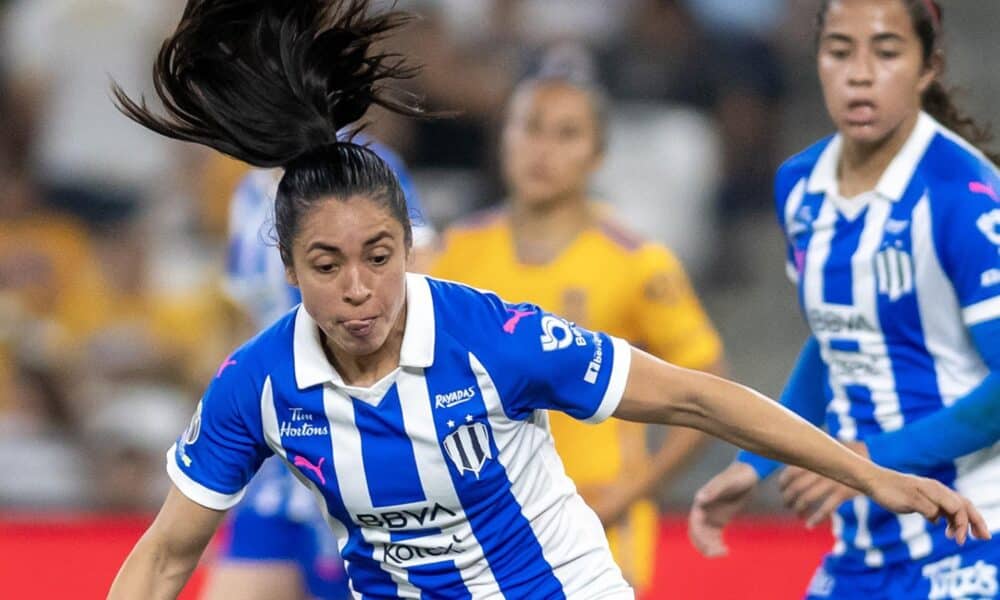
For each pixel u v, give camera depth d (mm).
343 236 10844
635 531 18656
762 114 36188
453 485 11672
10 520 26156
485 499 11797
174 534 11953
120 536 24219
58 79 33281
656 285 18750
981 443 13523
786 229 15023
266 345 11781
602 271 18781
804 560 22891
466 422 11562
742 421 11695
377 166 11086
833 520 14984
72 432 29312
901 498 11742
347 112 12188
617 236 18969
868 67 13898
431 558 12008
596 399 11688
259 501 18984
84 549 23781
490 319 11625
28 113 33250
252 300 20062
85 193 32812
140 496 28219
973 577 13805
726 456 27750
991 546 13828
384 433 11594
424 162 33906
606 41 36031
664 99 35500
